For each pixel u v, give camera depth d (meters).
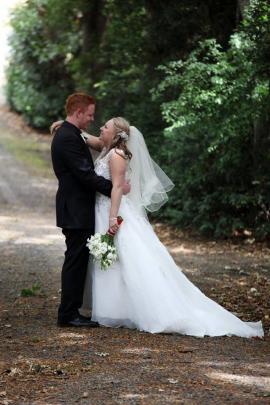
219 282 14.24
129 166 10.54
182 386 7.59
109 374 8.03
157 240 10.56
